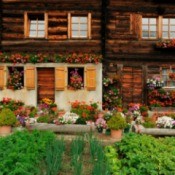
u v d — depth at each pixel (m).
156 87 17.59
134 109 16.41
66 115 13.74
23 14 17.77
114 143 10.83
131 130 13.53
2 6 17.77
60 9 17.75
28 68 17.02
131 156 8.56
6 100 16.48
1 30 17.77
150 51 17.88
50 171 7.91
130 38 17.88
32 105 17.02
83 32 18.05
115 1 17.88
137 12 17.86
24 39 17.75
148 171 7.99
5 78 17.05
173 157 8.80
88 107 15.27
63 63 17.02
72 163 8.89
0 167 7.77
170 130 12.93
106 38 17.83
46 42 17.75
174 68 18.02
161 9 17.81
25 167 7.84
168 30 18.16
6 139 10.18
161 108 17.05
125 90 17.81
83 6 17.75
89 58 16.88
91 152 9.55
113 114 14.16
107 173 7.63
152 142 9.75
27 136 10.46
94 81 16.94
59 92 16.98
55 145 9.39
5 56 16.97
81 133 13.15
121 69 17.77
